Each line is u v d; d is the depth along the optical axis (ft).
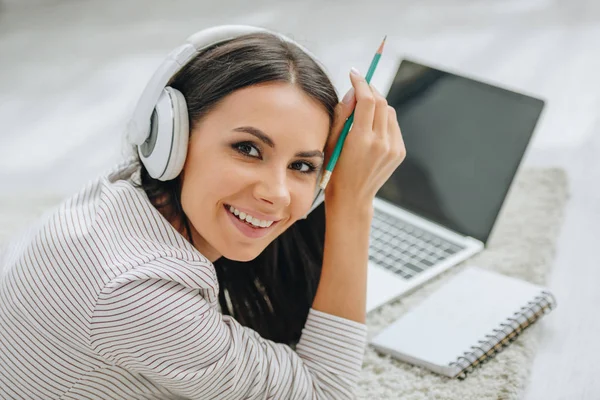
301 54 3.01
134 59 8.08
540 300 4.13
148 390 3.28
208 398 3.12
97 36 8.66
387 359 3.96
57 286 2.95
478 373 3.80
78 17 9.17
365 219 3.55
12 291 3.10
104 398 3.22
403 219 4.99
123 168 3.43
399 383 3.78
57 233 3.04
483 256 4.71
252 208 2.95
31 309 3.02
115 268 2.86
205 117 2.91
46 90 7.58
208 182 2.93
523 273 4.53
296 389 3.27
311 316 3.59
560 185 5.41
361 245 3.56
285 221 3.14
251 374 3.16
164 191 3.22
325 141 3.14
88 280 2.89
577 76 7.18
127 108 7.15
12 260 3.33
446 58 7.65
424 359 3.83
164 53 8.14
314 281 3.96
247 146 2.91
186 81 2.99
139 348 2.94
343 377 3.46
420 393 3.71
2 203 5.67
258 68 2.87
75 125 6.95
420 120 5.02
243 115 2.86
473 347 3.84
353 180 3.45
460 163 4.86
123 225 3.02
